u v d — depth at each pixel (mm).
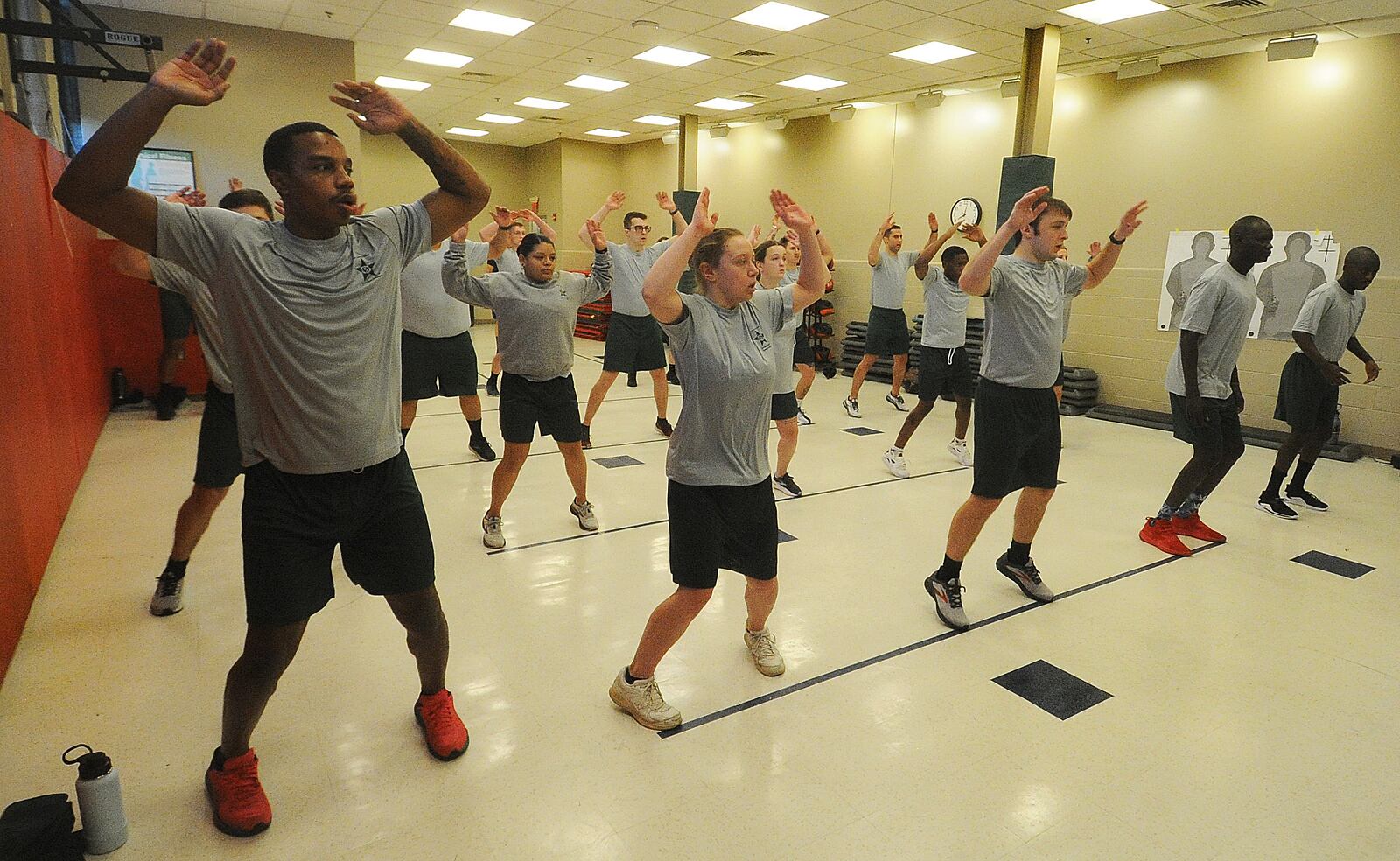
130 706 2484
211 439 2916
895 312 7371
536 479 5109
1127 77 7688
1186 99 7516
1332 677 2840
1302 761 2348
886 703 2609
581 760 2271
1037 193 2666
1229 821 2084
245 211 2869
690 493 2311
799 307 2449
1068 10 6391
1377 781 2264
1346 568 3879
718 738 2389
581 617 3178
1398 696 2719
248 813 1940
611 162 15266
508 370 3785
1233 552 4086
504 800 2094
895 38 7406
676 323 2193
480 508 4516
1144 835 2021
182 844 1907
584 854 1907
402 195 14594
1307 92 6742
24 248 3502
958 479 5336
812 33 7375
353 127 8695
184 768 2195
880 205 10695
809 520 4449
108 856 1859
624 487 4945
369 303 1836
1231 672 2861
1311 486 5453
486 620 3141
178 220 1645
